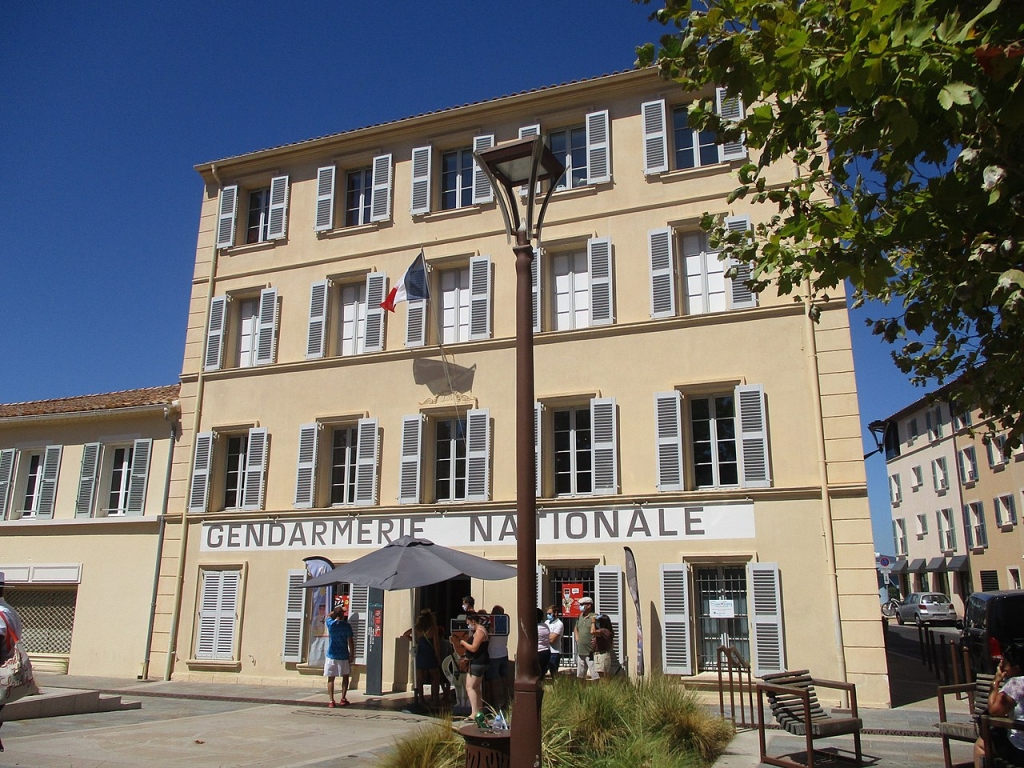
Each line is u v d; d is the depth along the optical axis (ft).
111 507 69.51
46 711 41.75
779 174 54.29
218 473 65.26
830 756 30.58
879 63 17.11
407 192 64.49
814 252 24.79
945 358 31.12
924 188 24.27
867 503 47.44
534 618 21.13
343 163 67.87
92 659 64.95
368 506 58.54
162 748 33.09
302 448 61.77
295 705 48.78
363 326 64.59
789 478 49.47
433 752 25.66
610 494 52.54
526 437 22.24
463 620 49.62
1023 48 15.92
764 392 50.88
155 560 64.69
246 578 61.05
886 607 163.43
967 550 141.90
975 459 140.15
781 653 46.91
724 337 52.60
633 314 55.26
